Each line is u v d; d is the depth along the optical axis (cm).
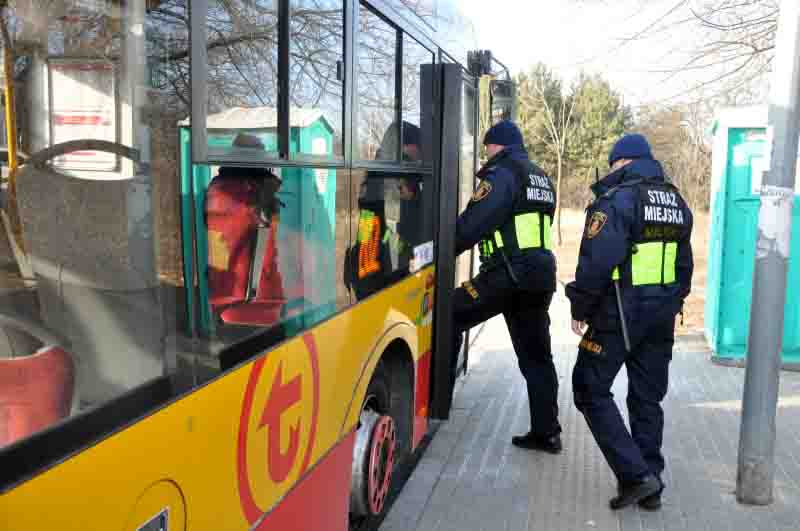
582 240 402
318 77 269
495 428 552
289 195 245
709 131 811
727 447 517
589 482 458
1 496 128
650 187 399
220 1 197
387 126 362
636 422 430
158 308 174
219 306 200
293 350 250
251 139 218
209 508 193
